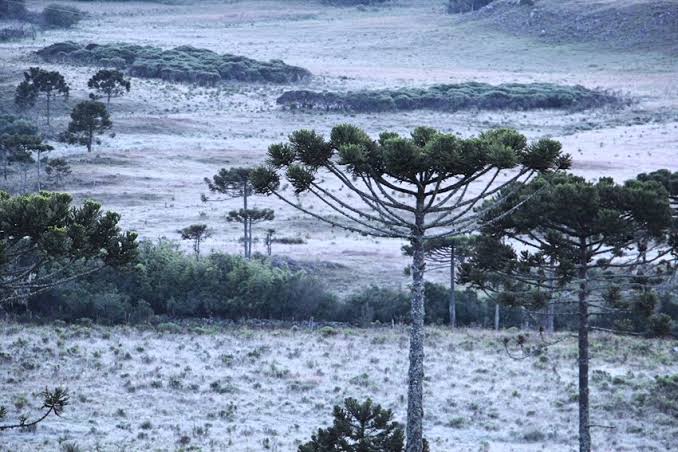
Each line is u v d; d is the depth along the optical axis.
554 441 133.62
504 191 106.38
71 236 77.94
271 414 143.25
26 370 163.88
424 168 73.38
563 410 149.38
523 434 135.12
